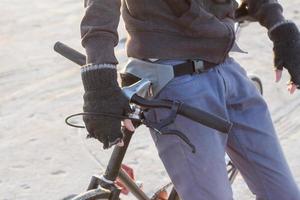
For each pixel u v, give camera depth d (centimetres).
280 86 611
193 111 245
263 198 306
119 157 282
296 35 304
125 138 277
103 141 242
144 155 507
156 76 276
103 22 249
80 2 891
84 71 244
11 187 472
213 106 281
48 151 519
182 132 276
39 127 556
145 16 271
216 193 279
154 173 482
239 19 320
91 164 498
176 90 276
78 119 566
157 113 278
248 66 657
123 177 301
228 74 290
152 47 273
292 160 493
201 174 278
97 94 241
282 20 307
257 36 728
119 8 255
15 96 616
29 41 755
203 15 270
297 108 573
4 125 561
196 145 276
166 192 339
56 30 787
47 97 612
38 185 474
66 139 534
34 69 678
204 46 275
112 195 282
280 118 558
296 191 304
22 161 505
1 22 816
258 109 302
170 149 281
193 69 277
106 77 242
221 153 282
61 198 458
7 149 523
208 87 280
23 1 900
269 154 301
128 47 281
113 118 240
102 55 244
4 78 657
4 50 729
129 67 283
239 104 296
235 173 353
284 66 305
